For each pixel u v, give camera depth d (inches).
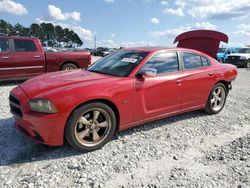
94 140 141.2
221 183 114.1
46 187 108.9
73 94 129.8
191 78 182.5
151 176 118.4
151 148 146.5
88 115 138.1
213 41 319.3
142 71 153.8
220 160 134.9
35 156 134.6
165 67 171.2
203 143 156.1
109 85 141.9
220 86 212.5
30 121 127.6
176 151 144.0
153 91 159.9
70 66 361.4
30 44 330.6
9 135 159.2
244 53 856.9
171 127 180.1
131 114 153.2
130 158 134.5
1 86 323.3
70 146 145.9
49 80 150.4
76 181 113.7
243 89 351.3
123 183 112.7
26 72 328.2
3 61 308.0
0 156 133.6
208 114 213.0
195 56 194.4
